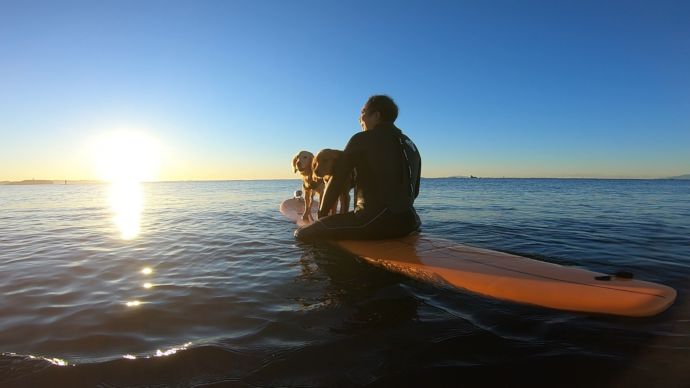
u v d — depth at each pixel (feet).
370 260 12.30
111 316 8.31
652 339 6.62
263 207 39.45
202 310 8.59
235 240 17.72
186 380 5.75
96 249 16.21
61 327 7.72
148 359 6.33
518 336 6.88
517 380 5.49
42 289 10.39
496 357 6.15
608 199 52.65
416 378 5.61
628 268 11.84
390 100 15.07
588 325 7.25
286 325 7.63
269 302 9.05
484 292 9.12
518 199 51.60
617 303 7.80
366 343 6.74
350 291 9.70
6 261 14.02
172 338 7.14
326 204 15.70
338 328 7.43
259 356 6.37
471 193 72.59
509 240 17.04
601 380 5.44
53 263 13.61
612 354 6.14
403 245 13.71
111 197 75.82
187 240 18.16
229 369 6.01
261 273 11.66
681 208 35.81
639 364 5.82
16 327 7.74
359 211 14.64
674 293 8.20
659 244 15.96
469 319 7.70
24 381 5.74
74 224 26.16
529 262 11.13
